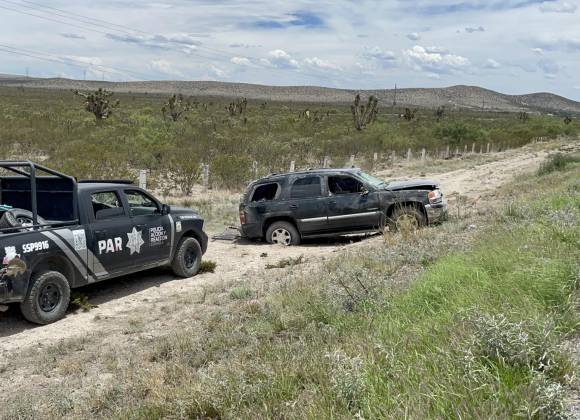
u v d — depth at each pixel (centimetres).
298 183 1279
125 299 872
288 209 1268
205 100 13650
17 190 830
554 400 291
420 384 346
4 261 682
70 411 487
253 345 561
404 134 5184
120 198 880
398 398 339
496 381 337
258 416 383
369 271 802
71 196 801
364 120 5709
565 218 778
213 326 669
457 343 400
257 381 436
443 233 1029
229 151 3303
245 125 6003
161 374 518
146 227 912
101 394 507
